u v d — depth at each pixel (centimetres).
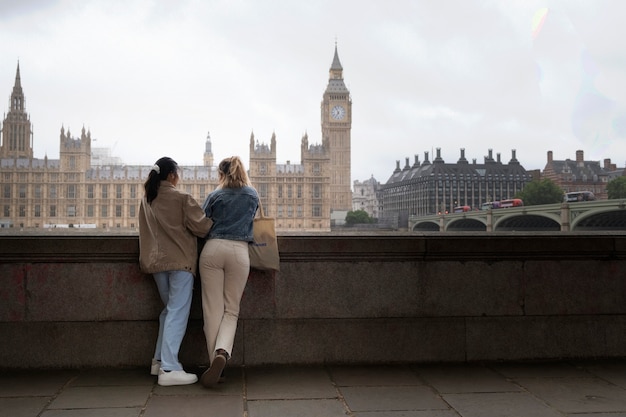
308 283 523
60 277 505
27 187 15975
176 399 416
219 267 444
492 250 541
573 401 420
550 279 552
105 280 509
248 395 428
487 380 477
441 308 538
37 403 406
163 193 457
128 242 507
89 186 16462
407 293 534
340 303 526
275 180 17738
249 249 475
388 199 17838
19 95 15700
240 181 461
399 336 532
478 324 541
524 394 437
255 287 519
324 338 523
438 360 534
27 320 502
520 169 13125
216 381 435
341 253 524
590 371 509
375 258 531
